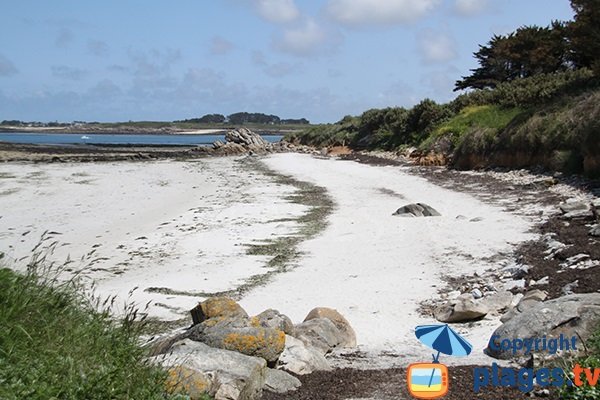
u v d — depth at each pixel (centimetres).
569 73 3844
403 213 2217
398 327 1083
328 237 1948
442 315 1118
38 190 3356
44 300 600
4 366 491
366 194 2855
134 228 2278
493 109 4006
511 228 1780
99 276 1578
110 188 3494
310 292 1350
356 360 856
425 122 4744
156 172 4447
